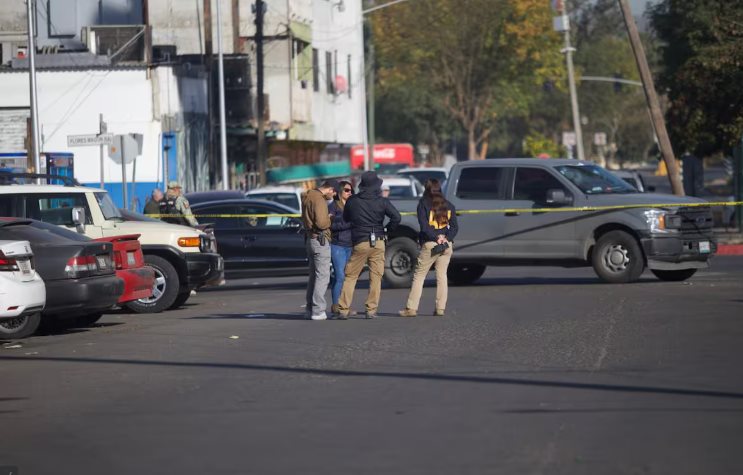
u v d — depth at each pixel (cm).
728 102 12675
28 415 3619
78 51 15988
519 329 5256
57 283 5575
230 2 17912
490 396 3619
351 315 6066
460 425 3206
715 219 14912
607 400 3509
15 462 2970
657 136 11125
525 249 7525
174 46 17162
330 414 3422
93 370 4503
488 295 7006
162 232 6956
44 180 10562
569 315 5756
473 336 5062
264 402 3650
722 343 4650
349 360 4466
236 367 4400
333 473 2719
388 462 2806
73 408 3703
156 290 6888
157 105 14562
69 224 6688
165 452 3002
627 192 7588
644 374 3959
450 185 7769
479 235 7606
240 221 8269
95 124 14550
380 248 5909
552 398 3559
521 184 7594
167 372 4353
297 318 6116
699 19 12850
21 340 5641
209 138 16338
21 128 14500
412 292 5959
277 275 8212
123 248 6209
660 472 2652
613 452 2848
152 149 14562
